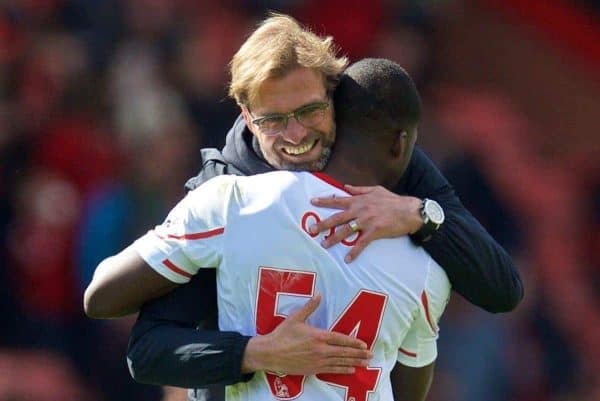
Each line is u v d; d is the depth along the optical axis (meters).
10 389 28.86
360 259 11.88
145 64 32.53
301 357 11.62
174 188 31.05
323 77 11.98
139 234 30.48
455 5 37.31
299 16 34.06
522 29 40.00
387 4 34.66
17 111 31.73
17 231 30.53
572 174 35.94
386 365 12.09
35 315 30.11
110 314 12.05
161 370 11.90
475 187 31.22
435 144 31.73
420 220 12.05
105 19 33.03
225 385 11.91
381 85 12.09
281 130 11.90
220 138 31.72
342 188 12.02
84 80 32.47
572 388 31.77
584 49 39.88
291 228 11.77
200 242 11.85
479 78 37.53
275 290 11.78
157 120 31.52
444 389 29.41
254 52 11.81
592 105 39.50
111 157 31.28
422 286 12.09
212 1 33.91
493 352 29.94
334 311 11.82
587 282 33.22
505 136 34.59
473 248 12.26
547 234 33.50
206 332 11.84
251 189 11.90
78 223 30.62
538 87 38.22
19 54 32.50
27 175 30.97
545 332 31.92
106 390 29.78
